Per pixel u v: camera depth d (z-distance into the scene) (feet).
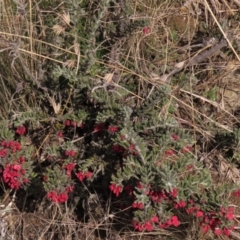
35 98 2.86
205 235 2.59
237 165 2.81
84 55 2.82
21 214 2.80
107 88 2.76
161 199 2.32
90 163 2.55
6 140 2.58
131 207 2.58
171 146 2.50
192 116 2.87
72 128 2.82
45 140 2.80
